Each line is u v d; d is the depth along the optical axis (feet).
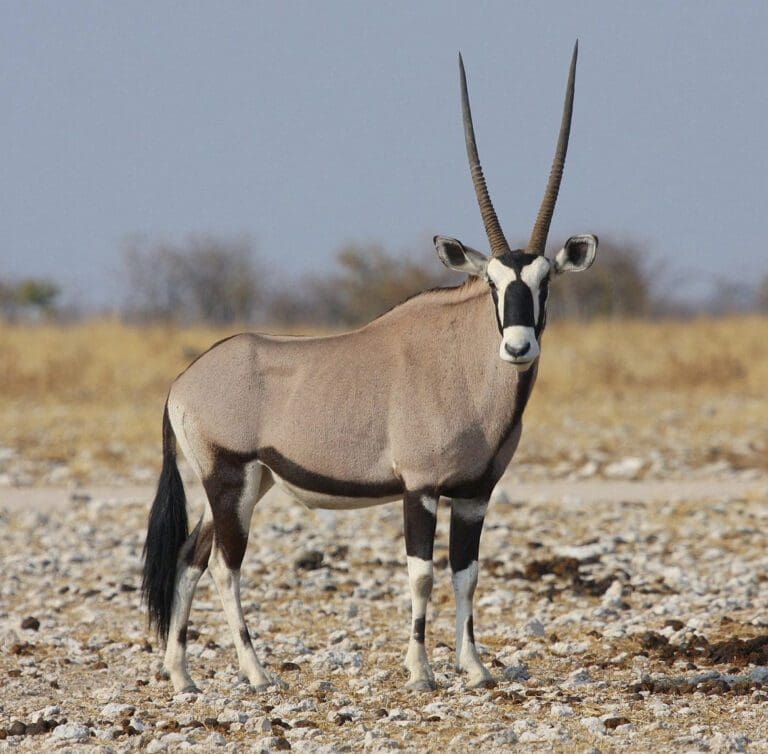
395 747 79.97
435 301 98.63
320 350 99.50
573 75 101.04
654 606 126.21
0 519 177.17
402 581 140.26
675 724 84.89
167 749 81.15
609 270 624.59
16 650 111.14
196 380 101.30
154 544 100.94
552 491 197.67
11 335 410.93
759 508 178.70
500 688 95.50
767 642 106.63
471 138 100.78
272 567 146.92
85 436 257.55
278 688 96.99
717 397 317.22
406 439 95.61
